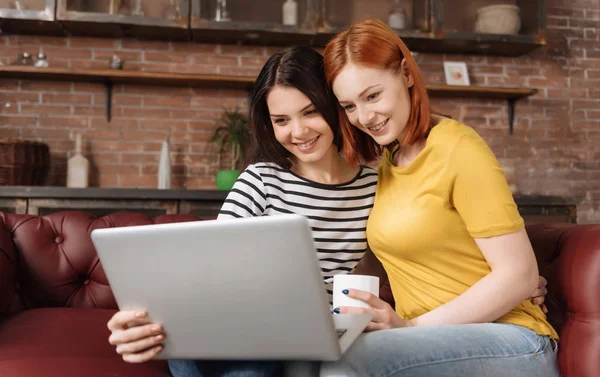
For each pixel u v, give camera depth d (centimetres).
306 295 80
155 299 90
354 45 117
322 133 133
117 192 335
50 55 388
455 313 107
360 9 389
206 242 82
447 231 117
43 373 120
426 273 122
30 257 175
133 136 396
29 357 127
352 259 143
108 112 391
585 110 450
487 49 422
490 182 109
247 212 135
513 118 441
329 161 145
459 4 401
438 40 397
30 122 386
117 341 95
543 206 375
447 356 96
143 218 188
